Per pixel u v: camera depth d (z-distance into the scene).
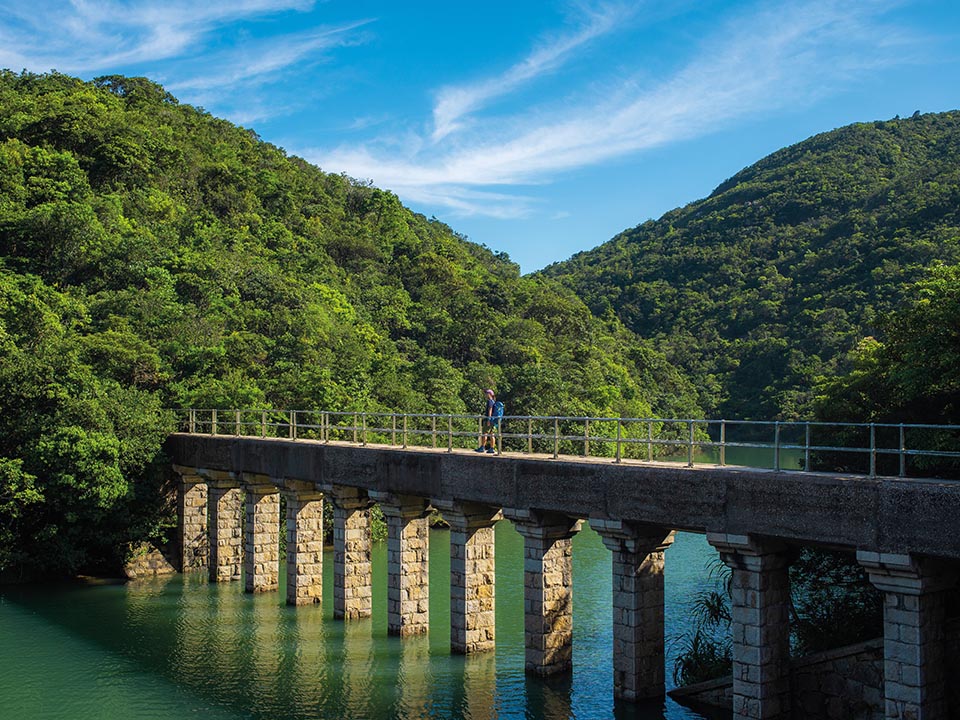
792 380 123.44
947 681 21.88
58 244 79.44
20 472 47.38
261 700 30.41
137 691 31.61
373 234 148.12
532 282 169.25
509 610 42.16
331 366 74.06
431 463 33.66
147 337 66.12
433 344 106.00
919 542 20.08
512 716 28.02
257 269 92.81
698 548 56.09
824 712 24.45
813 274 156.12
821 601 31.94
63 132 102.62
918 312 33.91
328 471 39.31
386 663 33.66
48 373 50.81
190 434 51.00
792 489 22.48
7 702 30.67
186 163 122.62
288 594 43.44
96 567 51.81
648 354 137.50
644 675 27.45
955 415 32.53
